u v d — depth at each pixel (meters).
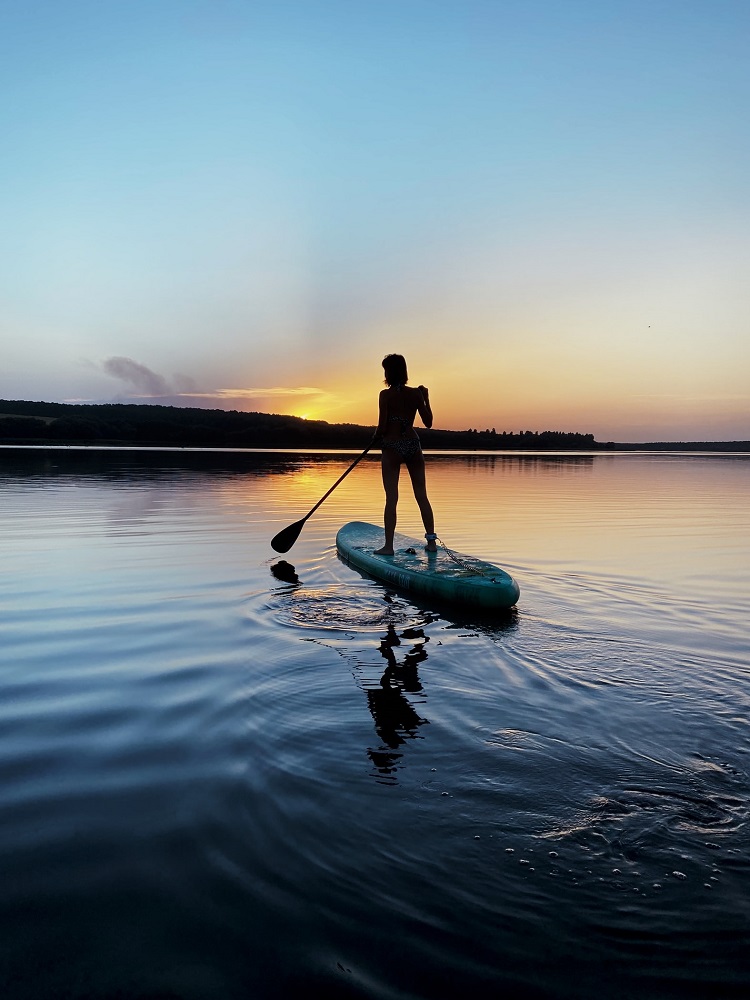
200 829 1.93
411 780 2.22
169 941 1.51
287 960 1.46
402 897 1.66
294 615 4.35
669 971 1.45
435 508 10.72
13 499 11.27
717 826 1.99
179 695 2.96
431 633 3.96
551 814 2.03
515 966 1.45
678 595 4.94
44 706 2.84
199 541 7.22
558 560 6.28
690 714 2.78
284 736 2.55
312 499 11.82
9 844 1.85
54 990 1.37
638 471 23.77
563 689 3.05
